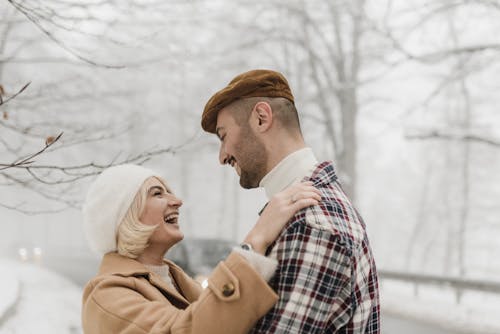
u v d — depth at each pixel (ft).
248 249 3.89
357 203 38.86
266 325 3.77
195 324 3.84
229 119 4.61
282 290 3.74
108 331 4.59
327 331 3.89
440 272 108.78
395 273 34.58
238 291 3.69
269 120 4.47
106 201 5.48
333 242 3.72
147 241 5.60
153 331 4.23
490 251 86.94
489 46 24.67
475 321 24.63
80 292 32.04
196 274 24.75
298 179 4.42
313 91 44.19
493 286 27.73
